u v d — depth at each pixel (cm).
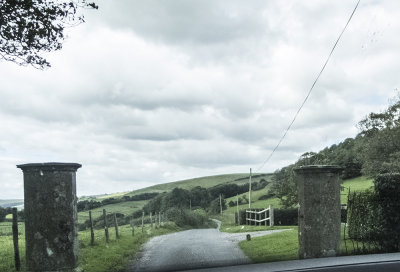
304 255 992
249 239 1681
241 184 9575
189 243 1747
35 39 902
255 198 7331
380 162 4150
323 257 974
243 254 1232
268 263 905
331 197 1005
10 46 888
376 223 1066
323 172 1005
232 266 895
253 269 825
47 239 839
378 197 1067
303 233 1000
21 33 866
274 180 4244
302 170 1013
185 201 6250
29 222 848
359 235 1110
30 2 851
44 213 843
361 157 4538
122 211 6194
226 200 7956
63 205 855
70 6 923
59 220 848
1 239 1659
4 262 951
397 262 851
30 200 850
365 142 4581
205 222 4659
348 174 5541
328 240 988
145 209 6031
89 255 1141
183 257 1214
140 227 3312
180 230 3556
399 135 4150
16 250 874
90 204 6184
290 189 3462
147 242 1869
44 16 882
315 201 998
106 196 8338
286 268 819
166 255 1293
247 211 4075
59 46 934
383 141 4194
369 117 4428
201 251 1374
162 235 2561
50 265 838
